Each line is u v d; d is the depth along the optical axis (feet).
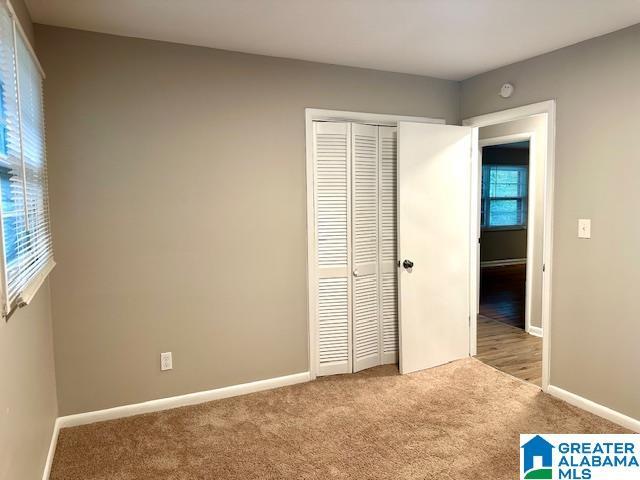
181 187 9.53
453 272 12.29
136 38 8.96
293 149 10.60
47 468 7.27
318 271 11.12
